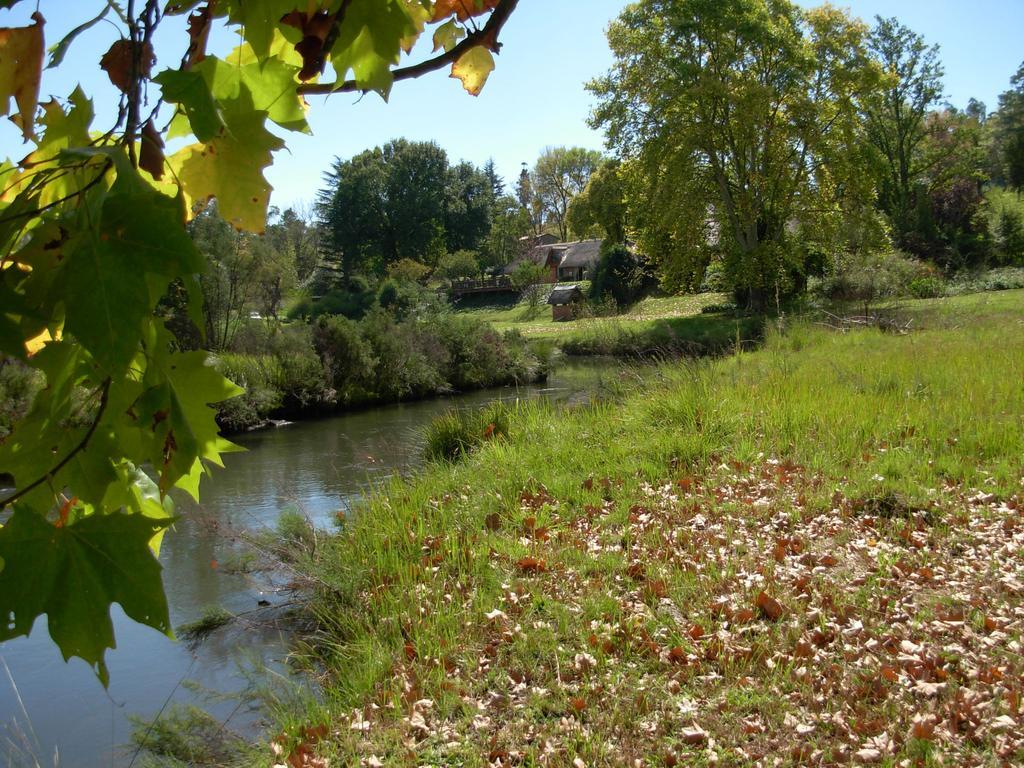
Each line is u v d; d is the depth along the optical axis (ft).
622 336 92.89
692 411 30.07
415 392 71.61
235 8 3.09
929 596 15.53
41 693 16.96
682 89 102.53
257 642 18.45
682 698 12.89
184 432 2.57
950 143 159.84
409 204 214.69
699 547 18.86
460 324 82.58
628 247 171.83
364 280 152.15
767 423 28.58
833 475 22.80
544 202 278.67
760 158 106.93
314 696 14.89
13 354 2.17
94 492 2.63
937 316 64.13
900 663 13.19
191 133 2.88
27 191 2.42
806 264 118.21
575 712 12.89
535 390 69.62
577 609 16.20
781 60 102.37
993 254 133.90
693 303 134.51
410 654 15.33
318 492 34.09
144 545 2.39
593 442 29.27
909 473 22.29
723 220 113.19
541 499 23.75
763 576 16.92
